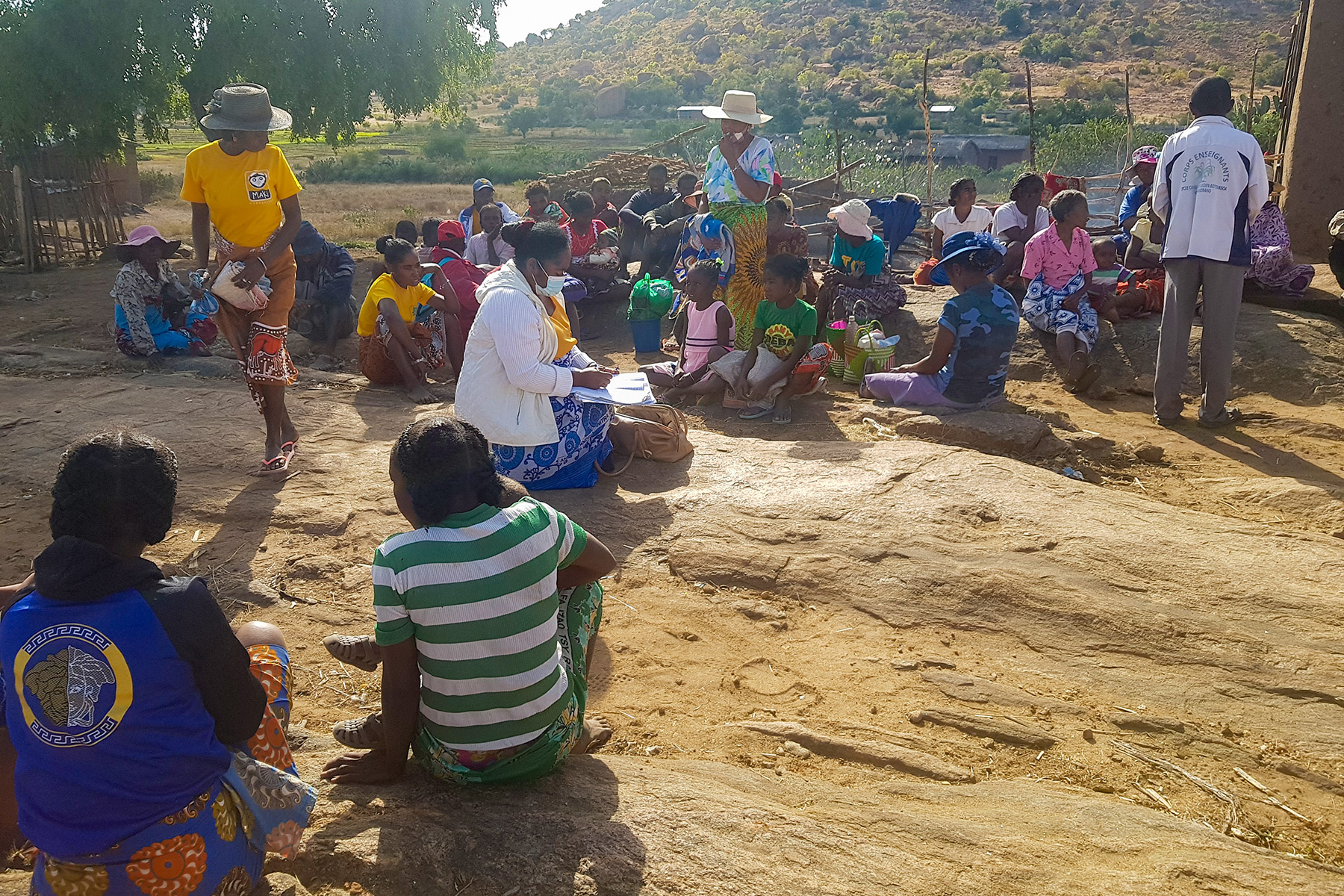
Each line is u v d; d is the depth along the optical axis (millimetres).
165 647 2084
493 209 10438
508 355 5113
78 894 2107
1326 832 3102
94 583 2066
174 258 17234
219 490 5586
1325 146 10000
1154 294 8422
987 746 3521
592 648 3506
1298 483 5754
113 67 16734
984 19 158875
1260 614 4223
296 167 52281
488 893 2482
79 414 6672
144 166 42500
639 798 2881
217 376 8266
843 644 4184
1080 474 6070
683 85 159625
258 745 2574
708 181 8562
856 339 7867
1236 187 6516
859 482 5465
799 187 16281
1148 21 144250
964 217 10164
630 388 5645
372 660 3205
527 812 2779
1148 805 3213
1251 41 133875
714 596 4578
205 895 2209
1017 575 4500
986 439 6371
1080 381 7703
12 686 2066
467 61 21125
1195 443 6691
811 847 2688
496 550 2727
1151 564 4594
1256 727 3611
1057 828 2926
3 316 11844
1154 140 39031
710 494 5406
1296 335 7852
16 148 16266
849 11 180750
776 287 6824
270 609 4426
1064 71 127375
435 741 2914
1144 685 3855
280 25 18219
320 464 5961
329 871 2529
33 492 5531
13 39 16109
